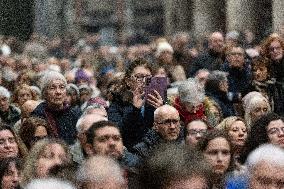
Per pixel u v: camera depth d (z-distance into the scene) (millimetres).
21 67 43812
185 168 8062
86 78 32719
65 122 20766
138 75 19766
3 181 14016
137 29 88500
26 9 71562
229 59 25984
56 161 13844
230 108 23828
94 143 14648
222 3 56562
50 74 20812
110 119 19609
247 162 9609
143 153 17219
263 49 24984
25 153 16750
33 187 8367
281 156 9391
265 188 9352
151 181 8086
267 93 24844
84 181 8875
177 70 31812
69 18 86375
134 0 89250
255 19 52062
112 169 8945
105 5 91938
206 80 23844
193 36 56344
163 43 32969
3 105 23922
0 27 70500
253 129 15844
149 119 19641
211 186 8234
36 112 20781
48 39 71312
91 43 74875
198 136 17719
